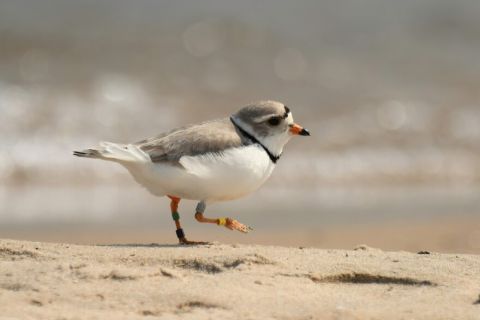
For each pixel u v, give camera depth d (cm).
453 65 2484
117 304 633
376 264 761
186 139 827
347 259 777
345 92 2200
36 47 2239
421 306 650
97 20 2450
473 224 1348
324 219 1373
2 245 784
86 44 2292
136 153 812
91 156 806
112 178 1622
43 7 2475
